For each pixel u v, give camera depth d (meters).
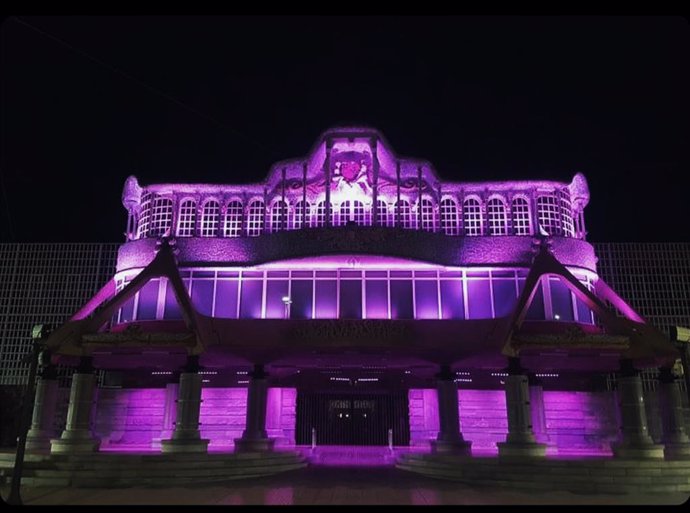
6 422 30.53
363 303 27.86
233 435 28.45
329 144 28.94
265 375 24.52
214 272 28.50
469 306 27.78
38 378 25.58
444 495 16.30
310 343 23.89
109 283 28.84
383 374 29.59
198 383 22.14
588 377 29.39
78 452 21.36
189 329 22.17
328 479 19.34
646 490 18.23
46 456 19.89
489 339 23.69
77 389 22.56
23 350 33.38
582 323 27.19
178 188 29.97
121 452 22.52
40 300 34.19
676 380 23.89
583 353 22.47
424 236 27.94
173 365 26.81
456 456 21.09
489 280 28.08
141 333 22.22
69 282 34.50
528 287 22.86
